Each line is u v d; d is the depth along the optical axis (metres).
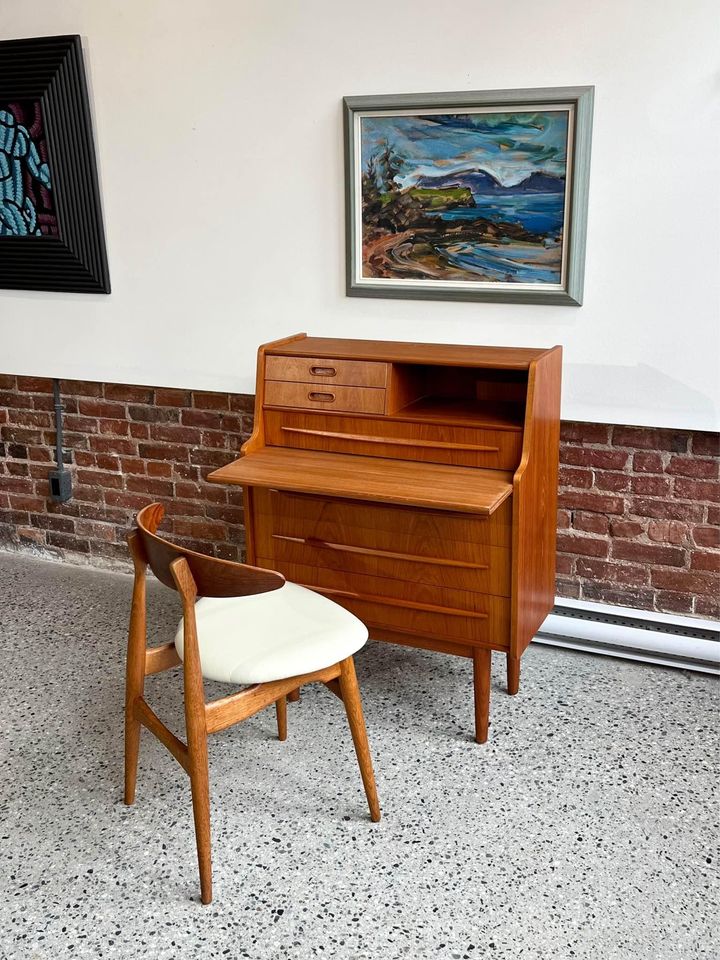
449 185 2.85
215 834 2.31
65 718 2.81
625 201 2.68
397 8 2.78
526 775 2.50
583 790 2.44
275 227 3.13
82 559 3.93
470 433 2.55
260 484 2.49
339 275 3.09
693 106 2.54
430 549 2.54
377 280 3.03
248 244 3.19
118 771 2.56
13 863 2.23
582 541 3.07
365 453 2.70
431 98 2.78
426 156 2.85
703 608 2.98
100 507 3.82
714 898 2.07
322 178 3.02
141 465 3.68
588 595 3.12
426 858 2.21
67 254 3.43
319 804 2.41
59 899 2.12
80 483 3.82
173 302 3.36
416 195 2.90
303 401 2.75
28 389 3.78
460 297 2.92
